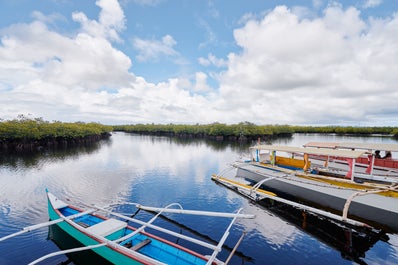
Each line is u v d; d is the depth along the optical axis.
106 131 100.94
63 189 19.62
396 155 36.88
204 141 83.25
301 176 18.08
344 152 16.50
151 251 8.72
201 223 12.95
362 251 10.18
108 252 8.38
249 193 19.12
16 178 23.42
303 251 10.10
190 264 7.69
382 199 13.41
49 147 56.12
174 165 31.97
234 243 10.73
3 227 12.16
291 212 14.98
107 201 16.66
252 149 23.84
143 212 14.55
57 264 8.93
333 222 13.36
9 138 48.03
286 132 118.88
